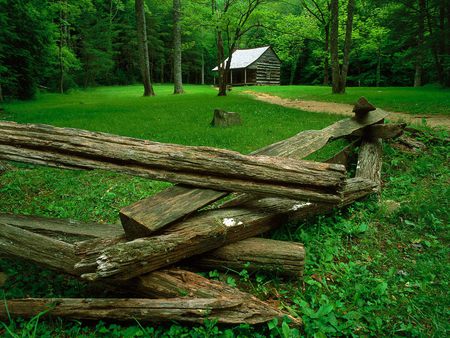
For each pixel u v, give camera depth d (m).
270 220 3.77
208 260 3.39
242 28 23.09
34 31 22.22
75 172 6.63
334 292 3.29
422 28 23.77
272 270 3.35
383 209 4.75
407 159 6.70
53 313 2.83
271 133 9.00
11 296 3.14
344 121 6.45
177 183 3.57
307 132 5.45
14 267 3.53
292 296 3.21
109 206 5.11
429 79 32.50
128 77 54.69
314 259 3.71
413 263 3.79
